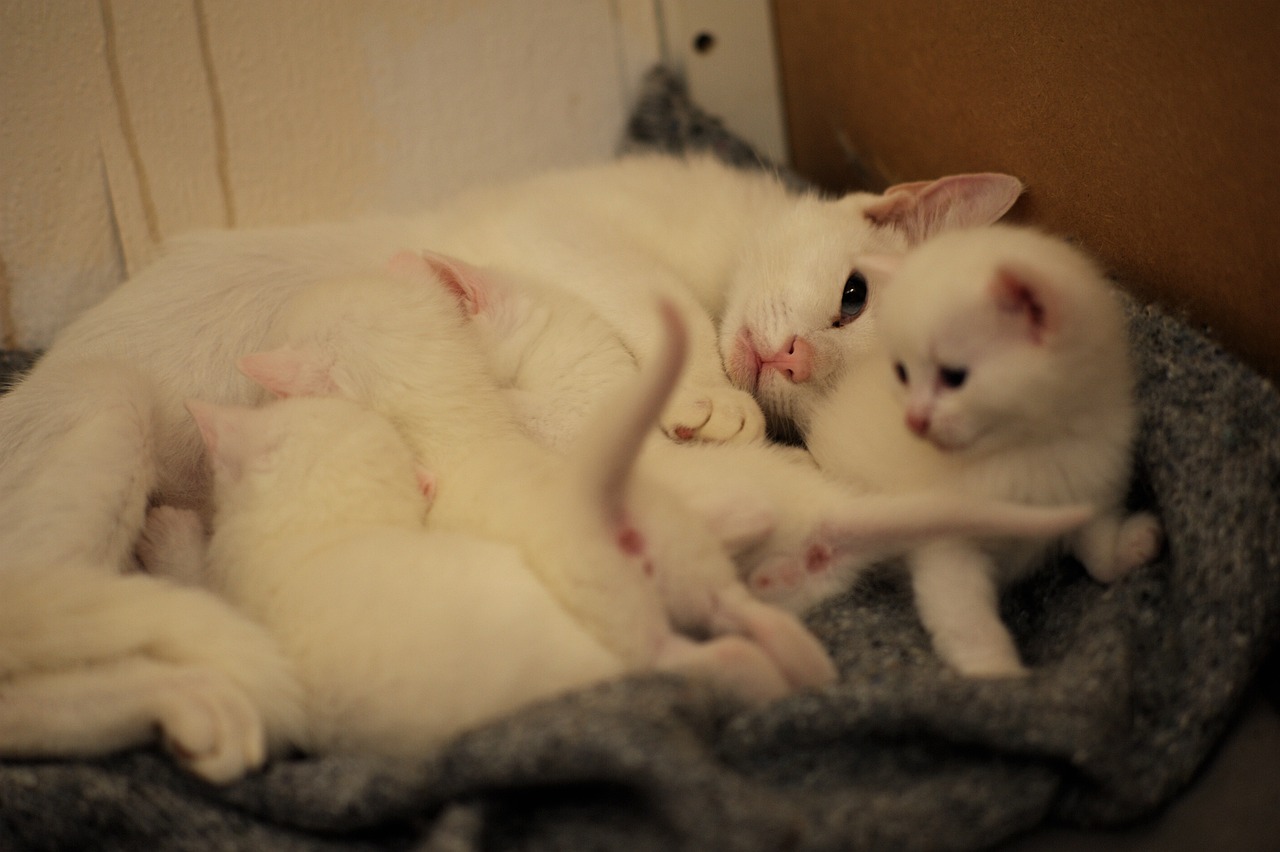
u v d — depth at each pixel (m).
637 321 1.71
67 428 1.44
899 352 1.24
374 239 1.87
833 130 2.30
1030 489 1.28
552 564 1.15
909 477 1.36
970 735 1.02
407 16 2.10
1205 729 1.12
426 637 1.10
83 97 1.89
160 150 1.97
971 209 1.70
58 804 1.05
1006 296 1.16
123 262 2.00
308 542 1.26
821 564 1.32
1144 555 1.27
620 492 1.13
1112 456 1.29
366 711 1.10
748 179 2.00
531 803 0.97
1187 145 1.36
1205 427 1.26
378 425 1.38
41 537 1.35
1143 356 1.38
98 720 1.08
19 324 1.96
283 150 2.07
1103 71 1.48
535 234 1.81
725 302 1.83
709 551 1.19
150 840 1.05
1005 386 1.17
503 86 2.22
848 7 2.09
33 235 1.92
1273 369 1.29
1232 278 1.34
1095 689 1.07
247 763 1.06
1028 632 1.34
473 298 1.63
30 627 1.13
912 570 1.30
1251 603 1.16
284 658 1.15
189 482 1.67
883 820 0.97
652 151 2.17
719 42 2.37
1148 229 1.47
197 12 1.93
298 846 1.03
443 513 1.34
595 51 2.29
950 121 1.86
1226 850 1.06
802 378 1.58
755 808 0.89
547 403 1.59
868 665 1.18
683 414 1.50
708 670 1.08
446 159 2.21
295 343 1.53
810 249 1.67
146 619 1.15
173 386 1.68
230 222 2.06
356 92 2.10
